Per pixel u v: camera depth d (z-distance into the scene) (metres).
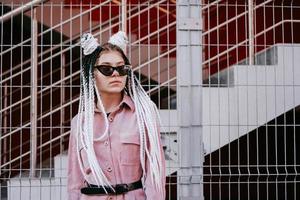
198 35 3.18
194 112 3.16
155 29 5.05
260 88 3.62
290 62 3.66
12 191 3.39
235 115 3.58
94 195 1.71
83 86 1.79
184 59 3.17
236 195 5.01
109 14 4.49
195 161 3.15
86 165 1.73
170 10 5.11
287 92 3.64
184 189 3.15
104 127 1.74
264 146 5.15
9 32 5.00
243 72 3.62
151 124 1.73
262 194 5.11
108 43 1.81
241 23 5.18
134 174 1.71
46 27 4.69
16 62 5.12
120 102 1.79
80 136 1.73
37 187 3.40
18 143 5.11
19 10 3.73
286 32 5.30
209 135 3.55
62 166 3.49
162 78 4.45
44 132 5.16
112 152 1.70
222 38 5.18
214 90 3.58
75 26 4.67
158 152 1.73
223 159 4.93
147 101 1.77
